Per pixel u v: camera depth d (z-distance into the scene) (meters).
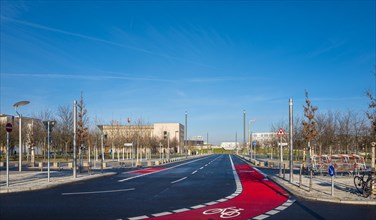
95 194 16.14
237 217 10.77
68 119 51.06
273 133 67.12
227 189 18.09
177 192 16.86
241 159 67.25
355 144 42.75
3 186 18.77
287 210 12.01
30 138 50.19
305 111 23.09
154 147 95.88
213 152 144.75
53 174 27.64
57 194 16.20
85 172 30.53
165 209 12.11
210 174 28.83
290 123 20.89
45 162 49.97
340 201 13.68
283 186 18.70
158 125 131.88
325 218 10.65
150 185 20.11
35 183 20.25
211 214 11.23
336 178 23.56
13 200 14.30
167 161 52.84
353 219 10.50
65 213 11.34
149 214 11.18
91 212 11.52
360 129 41.00
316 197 14.45
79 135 31.30
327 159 25.86
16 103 28.59
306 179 22.94
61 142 54.12
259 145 102.19
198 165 44.44
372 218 10.66
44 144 53.81
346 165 25.50
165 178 24.94
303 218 10.65
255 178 24.86
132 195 15.77
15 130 54.88
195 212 11.56
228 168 37.53
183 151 124.44
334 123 45.53
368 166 33.88
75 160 24.09
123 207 12.52
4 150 69.44
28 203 13.48
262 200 14.29
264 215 11.11
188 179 24.08
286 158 64.69
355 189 17.31
